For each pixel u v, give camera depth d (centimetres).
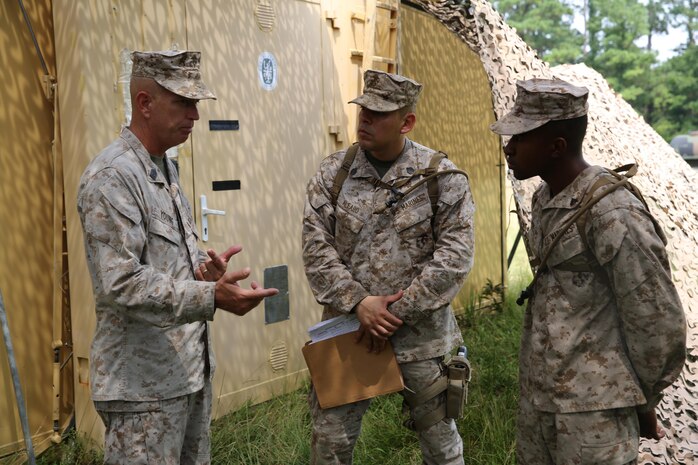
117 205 251
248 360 479
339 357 308
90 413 400
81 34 378
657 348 235
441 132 675
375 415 440
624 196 238
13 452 392
